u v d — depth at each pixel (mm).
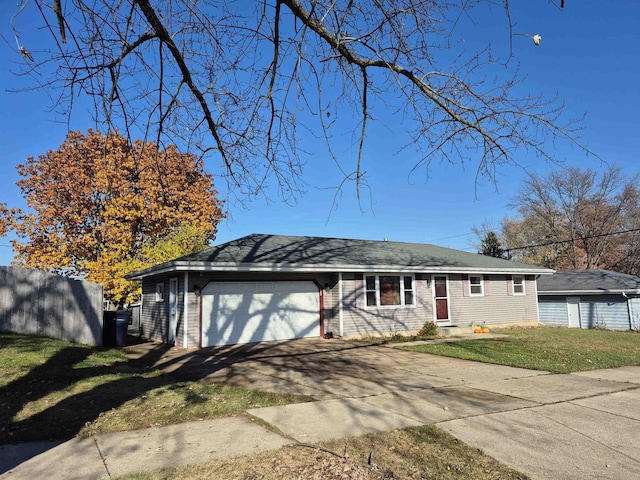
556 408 6543
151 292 18594
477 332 18812
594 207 37469
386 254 19656
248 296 15438
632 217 37219
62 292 12836
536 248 43594
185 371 9938
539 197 39719
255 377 9133
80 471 4121
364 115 5566
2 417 5703
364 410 6367
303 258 16328
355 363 11016
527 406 6645
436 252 22438
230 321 14977
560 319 26562
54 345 10875
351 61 5176
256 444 4883
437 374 9414
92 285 13547
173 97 5402
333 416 6039
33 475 4027
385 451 4719
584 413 6277
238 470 4152
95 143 23969
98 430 5348
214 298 14797
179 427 5516
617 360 11398
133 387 7543
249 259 15086
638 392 7660
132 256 24109
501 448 4852
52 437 5090
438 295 19438
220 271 14664
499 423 5766
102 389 7285
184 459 4430
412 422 5770
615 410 6449
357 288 17047
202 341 14391
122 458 4457
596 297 24891
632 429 5547
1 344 10023
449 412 6277
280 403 6777
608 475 4164
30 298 12266
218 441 4984
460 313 19891
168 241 23031
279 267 15047
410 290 18406
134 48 5000
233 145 6312
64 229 24297
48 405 6270
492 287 21156
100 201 23828
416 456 4594
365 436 5188
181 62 5238
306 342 15484
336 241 20953
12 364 8422
